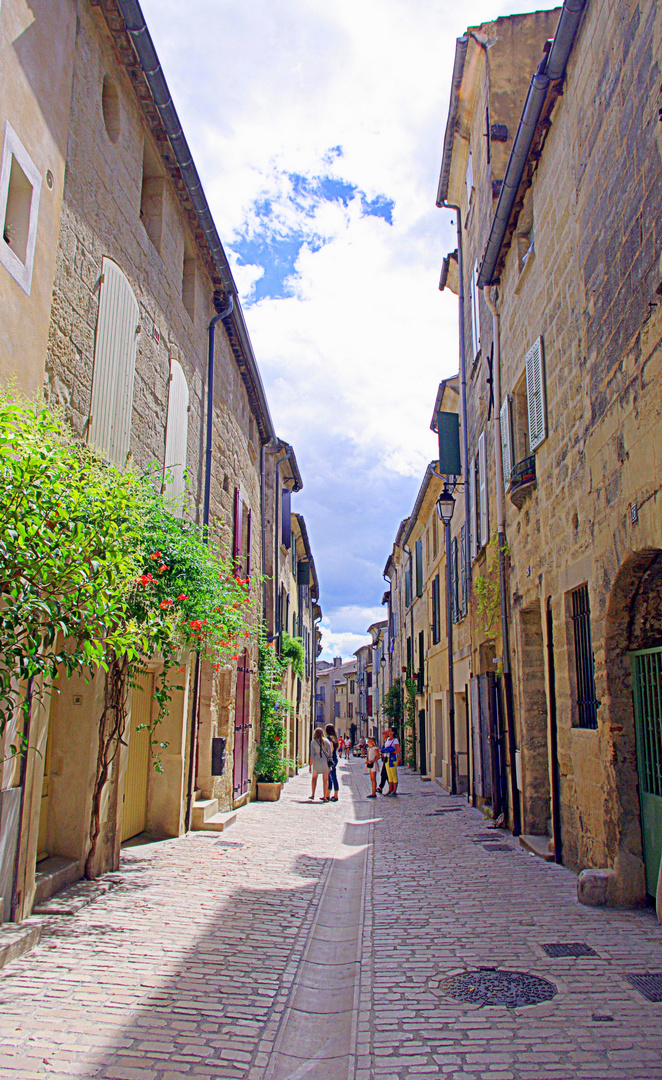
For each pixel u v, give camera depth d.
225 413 13.45
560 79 7.59
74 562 4.20
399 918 6.24
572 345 7.48
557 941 5.41
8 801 5.35
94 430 6.95
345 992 4.83
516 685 10.59
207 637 8.21
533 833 9.88
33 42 5.85
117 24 7.25
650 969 4.77
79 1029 3.94
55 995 4.39
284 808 14.63
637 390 5.61
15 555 3.91
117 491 4.88
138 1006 4.28
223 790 12.70
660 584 6.16
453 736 18.33
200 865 8.34
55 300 6.20
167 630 6.61
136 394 8.41
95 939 5.48
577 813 7.62
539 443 8.82
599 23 6.43
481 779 13.50
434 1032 3.91
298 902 6.94
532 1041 3.77
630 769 6.44
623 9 5.82
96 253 7.11
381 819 13.15
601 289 6.50
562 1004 4.23
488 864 8.46
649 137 5.33
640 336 5.54
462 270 15.93
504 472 11.19
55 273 6.21
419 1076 3.44
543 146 8.58
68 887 6.81
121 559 4.57
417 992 4.50
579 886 6.50
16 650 4.08
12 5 5.50
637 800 6.42
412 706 27.80
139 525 6.11
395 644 34.75
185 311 10.76
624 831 6.39
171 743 10.21
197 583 7.43
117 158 7.77
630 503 5.79
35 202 5.82
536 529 9.16
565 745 7.98
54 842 7.16
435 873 8.05
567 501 7.74
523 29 12.77
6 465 3.98
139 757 9.98
